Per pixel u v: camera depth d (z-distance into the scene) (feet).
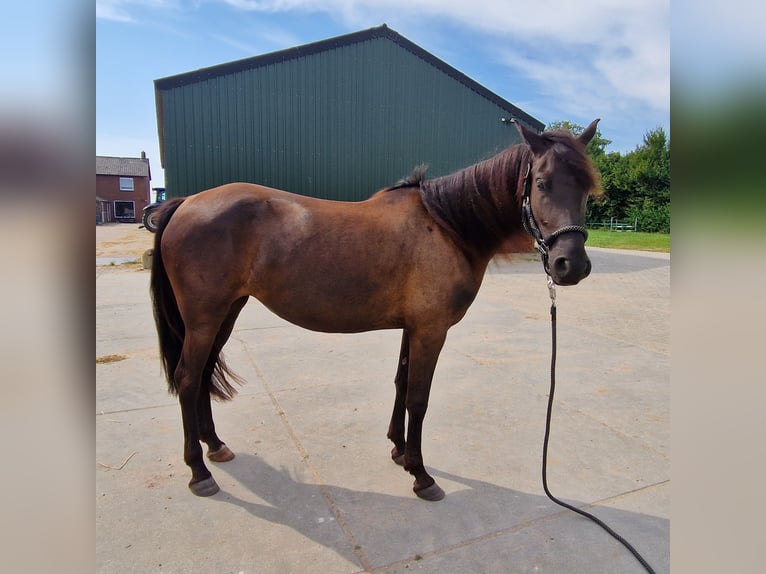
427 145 39.52
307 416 10.64
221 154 33.17
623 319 20.57
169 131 31.71
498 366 14.20
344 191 37.32
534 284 30.83
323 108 35.76
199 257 7.37
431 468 8.63
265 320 19.71
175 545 6.50
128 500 7.48
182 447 9.16
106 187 135.85
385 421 10.48
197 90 31.96
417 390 7.66
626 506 7.57
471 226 7.50
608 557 6.43
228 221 7.39
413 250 7.41
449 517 7.25
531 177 7.01
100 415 10.41
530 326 19.22
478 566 6.21
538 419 10.64
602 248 57.16
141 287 26.30
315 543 6.61
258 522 7.04
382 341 16.78
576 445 9.48
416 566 6.20
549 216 6.64
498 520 7.18
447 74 39.34
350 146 37.01
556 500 7.54
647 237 73.31
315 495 7.76
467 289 7.66
